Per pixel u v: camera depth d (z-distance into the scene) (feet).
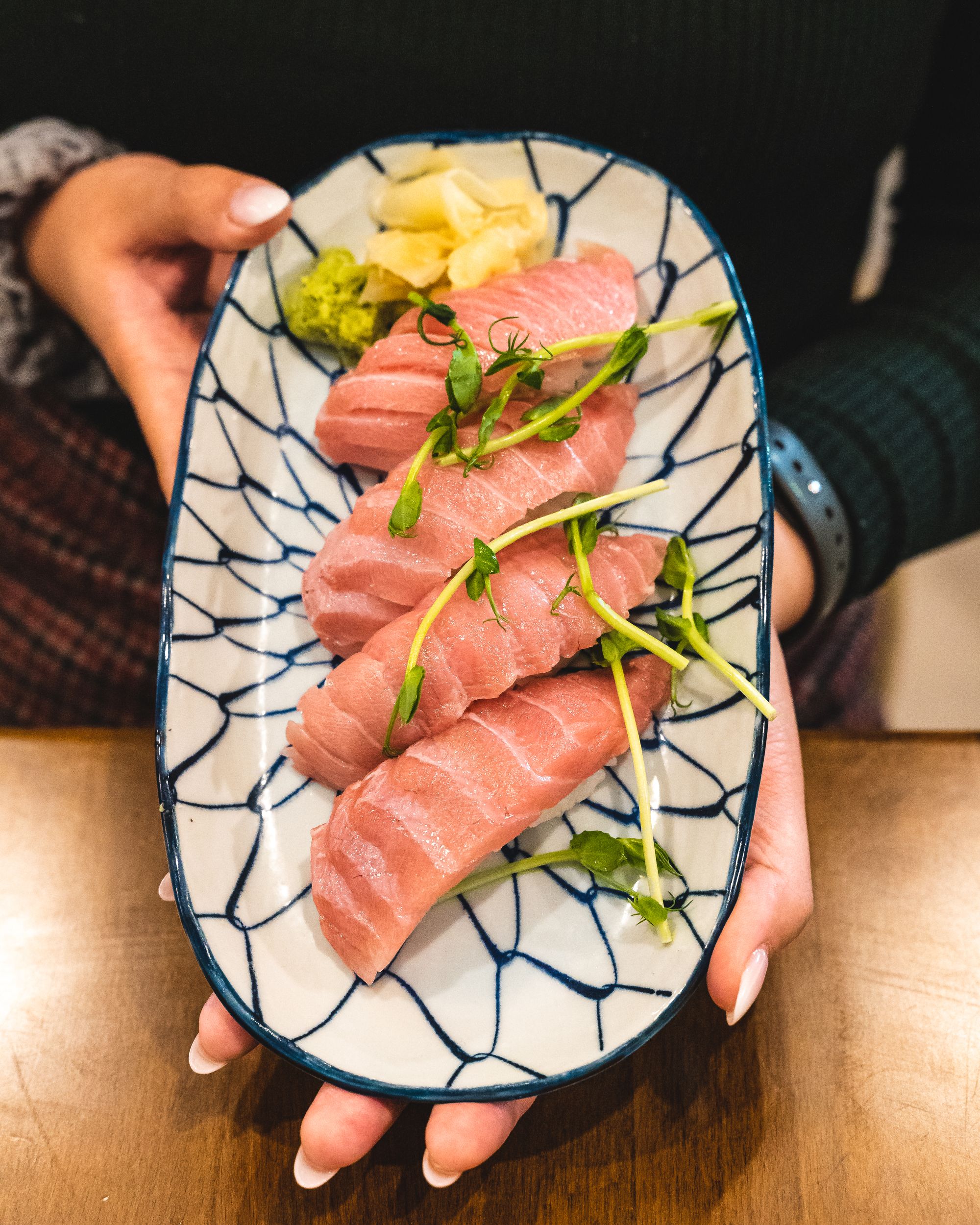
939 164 1.37
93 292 1.22
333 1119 0.86
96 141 1.28
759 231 1.31
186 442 1.02
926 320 1.27
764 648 0.94
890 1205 0.92
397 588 0.99
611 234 1.11
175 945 1.03
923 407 1.22
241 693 1.02
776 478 1.16
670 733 0.99
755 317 1.35
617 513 1.06
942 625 2.06
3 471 1.42
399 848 0.91
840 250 1.40
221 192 1.08
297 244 1.11
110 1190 0.94
